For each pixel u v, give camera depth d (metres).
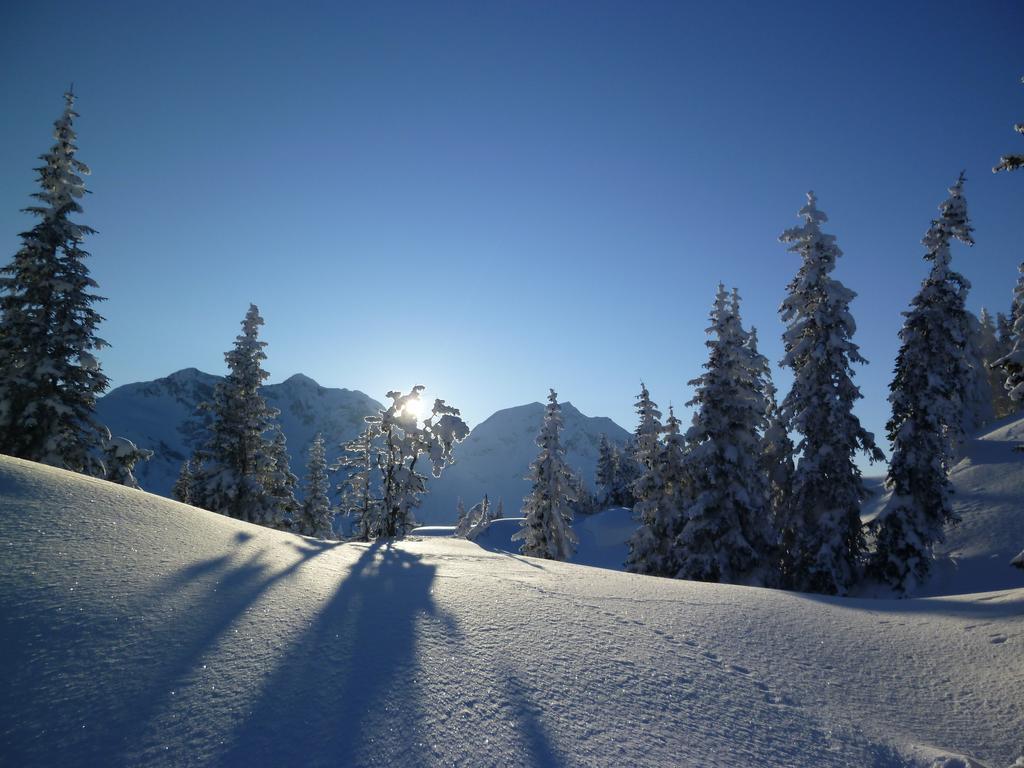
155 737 2.94
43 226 18.48
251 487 26.73
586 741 3.55
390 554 10.52
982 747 4.22
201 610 4.72
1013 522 20.81
